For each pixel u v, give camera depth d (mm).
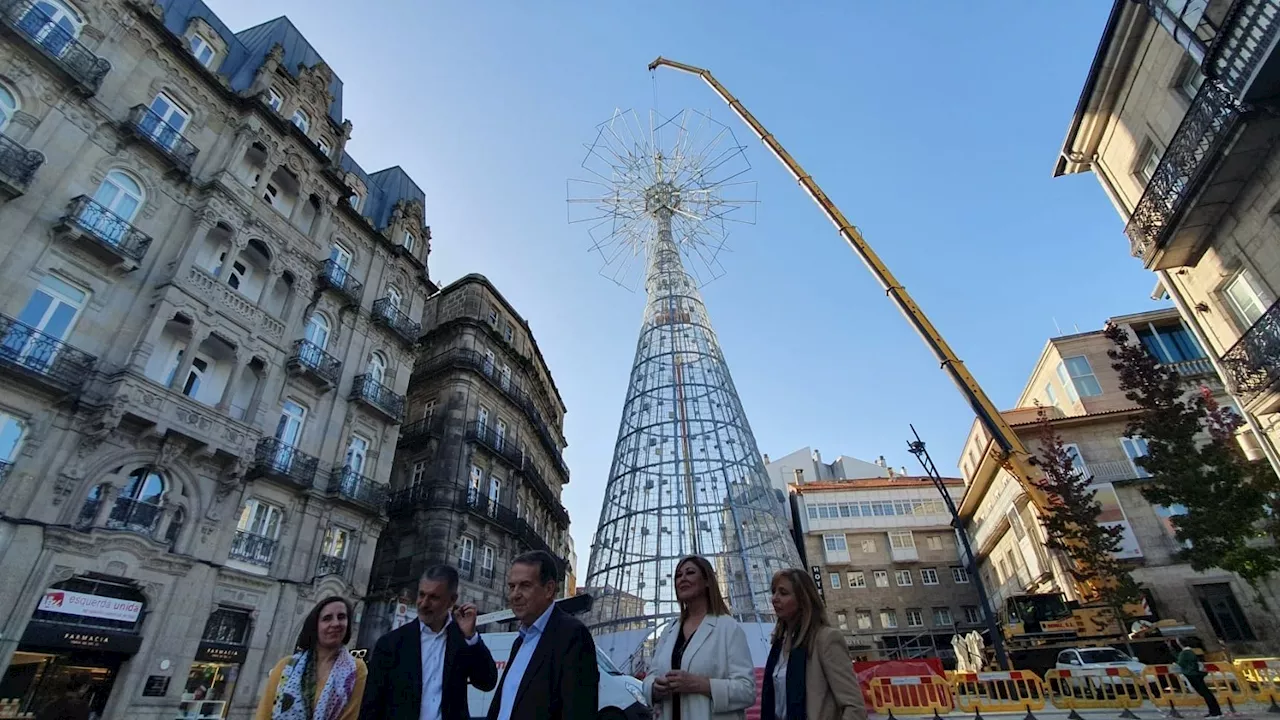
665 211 46656
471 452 29906
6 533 13945
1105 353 34469
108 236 17281
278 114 23141
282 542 20297
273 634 19062
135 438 16703
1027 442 32844
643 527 30938
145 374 16953
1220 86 13203
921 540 52719
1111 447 31297
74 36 17734
